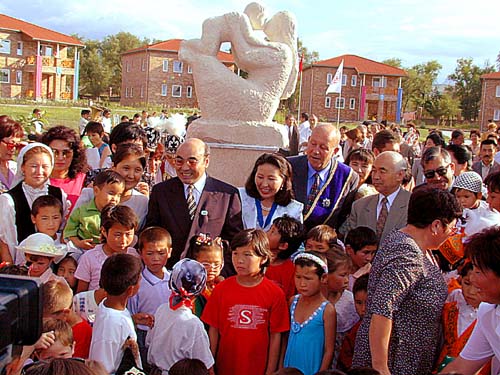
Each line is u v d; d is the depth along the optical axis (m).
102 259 4.01
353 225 4.65
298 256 3.58
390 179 4.42
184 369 2.95
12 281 1.48
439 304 2.80
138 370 3.00
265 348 3.59
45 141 4.93
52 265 4.17
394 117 61.12
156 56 59.16
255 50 5.95
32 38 55.81
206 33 5.97
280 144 5.91
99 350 3.11
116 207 3.96
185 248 4.11
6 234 4.30
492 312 2.55
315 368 3.50
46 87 58.47
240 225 4.31
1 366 1.31
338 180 4.77
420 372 2.84
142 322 3.66
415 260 2.74
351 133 9.87
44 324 2.96
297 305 3.67
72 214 4.35
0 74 55.66
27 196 4.41
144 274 3.86
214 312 3.65
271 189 4.36
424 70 83.75
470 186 4.40
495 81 59.38
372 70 59.78
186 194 4.21
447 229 2.81
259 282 3.65
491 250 2.37
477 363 2.70
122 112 40.81
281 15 6.20
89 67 81.62
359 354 2.90
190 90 60.66
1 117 5.20
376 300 2.71
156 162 7.11
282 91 6.06
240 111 5.91
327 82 59.44
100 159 7.11
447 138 26.03
